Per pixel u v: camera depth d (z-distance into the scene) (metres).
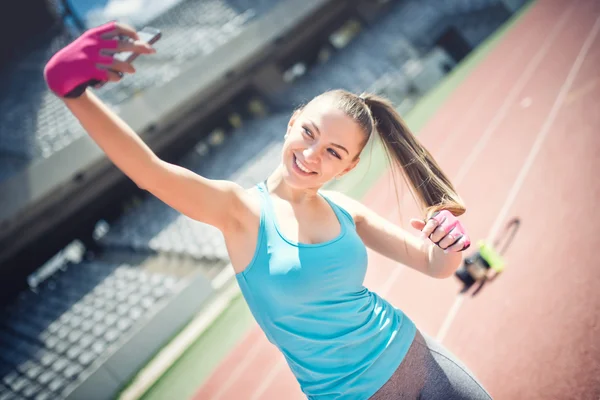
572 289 2.97
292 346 1.35
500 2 20.61
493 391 2.72
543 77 8.51
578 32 9.70
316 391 1.38
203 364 6.18
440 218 1.36
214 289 7.93
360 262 1.41
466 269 3.81
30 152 13.81
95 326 9.69
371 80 18.33
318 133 1.36
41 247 12.35
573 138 5.22
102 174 12.84
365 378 1.35
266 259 1.30
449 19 21.11
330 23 20.08
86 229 13.30
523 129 6.74
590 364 2.41
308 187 1.41
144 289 10.23
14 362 9.70
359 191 8.69
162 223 12.61
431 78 16.08
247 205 1.35
